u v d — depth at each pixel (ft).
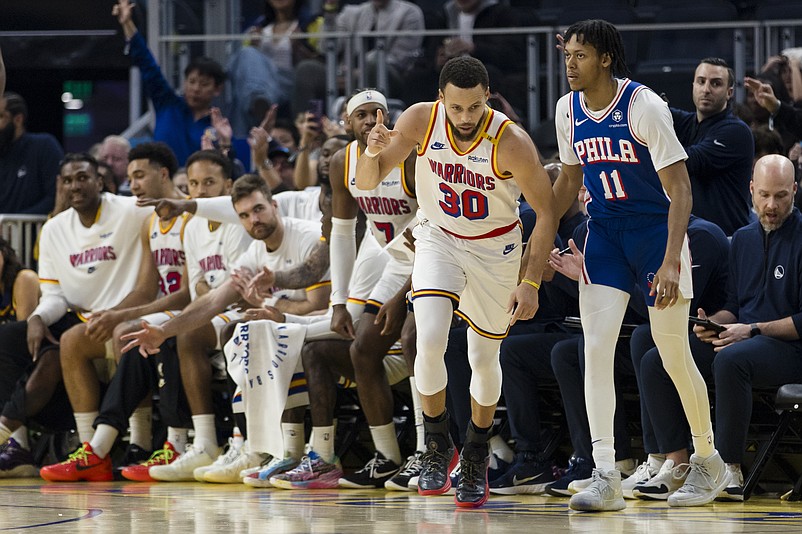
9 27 86.33
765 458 40.27
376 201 46.16
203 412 53.11
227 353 50.31
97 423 53.98
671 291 34.96
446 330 35.68
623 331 43.75
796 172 55.16
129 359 53.98
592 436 37.35
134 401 54.29
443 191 35.68
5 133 72.23
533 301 35.14
